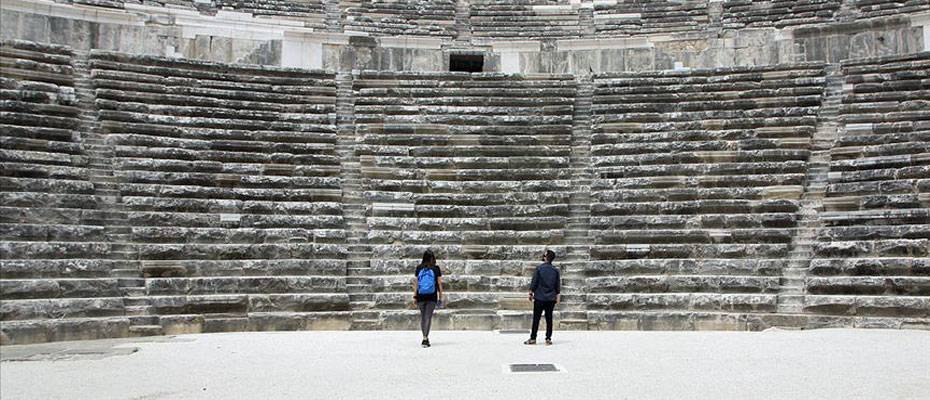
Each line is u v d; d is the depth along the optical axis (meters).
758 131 19.42
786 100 20.70
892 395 7.46
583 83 23.53
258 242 16.25
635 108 21.47
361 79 23.20
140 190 16.66
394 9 30.09
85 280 13.92
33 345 12.28
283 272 15.66
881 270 14.46
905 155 17.25
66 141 17.66
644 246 16.28
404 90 22.42
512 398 7.53
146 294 14.45
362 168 18.92
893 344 11.45
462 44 27.48
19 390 8.36
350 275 15.99
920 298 13.69
